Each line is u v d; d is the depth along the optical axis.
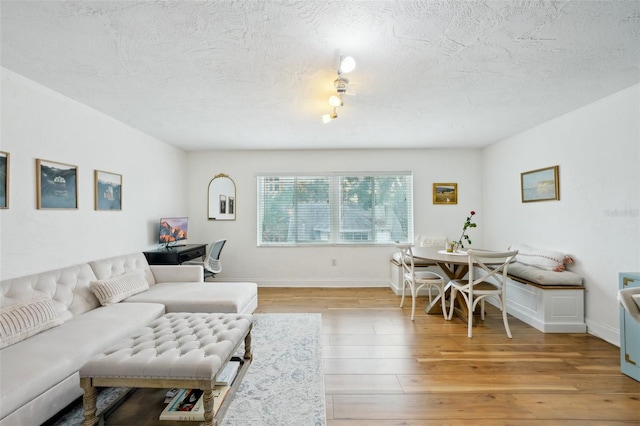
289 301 4.09
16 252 2.20
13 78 2.18
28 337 1.89
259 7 1.48
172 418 1.62
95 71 2.17
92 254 2.94
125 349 1.69
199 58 2.00
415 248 4.28
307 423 1.69
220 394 1.80
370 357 2.48
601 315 2.82
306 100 2.77
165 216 4.35
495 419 1.74
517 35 1.74
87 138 2.88
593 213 2.88
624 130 2.57
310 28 1.66
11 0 1.41
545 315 3.02
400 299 4.21
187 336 1.86
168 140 4.26
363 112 3.12
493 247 4.58
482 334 2.96
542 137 3.53
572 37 1.76
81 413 1.80
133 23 1.61
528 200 3.77
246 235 4.99
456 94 2.64
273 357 2.46
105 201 3.12
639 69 2.18
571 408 1.83
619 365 2.35
